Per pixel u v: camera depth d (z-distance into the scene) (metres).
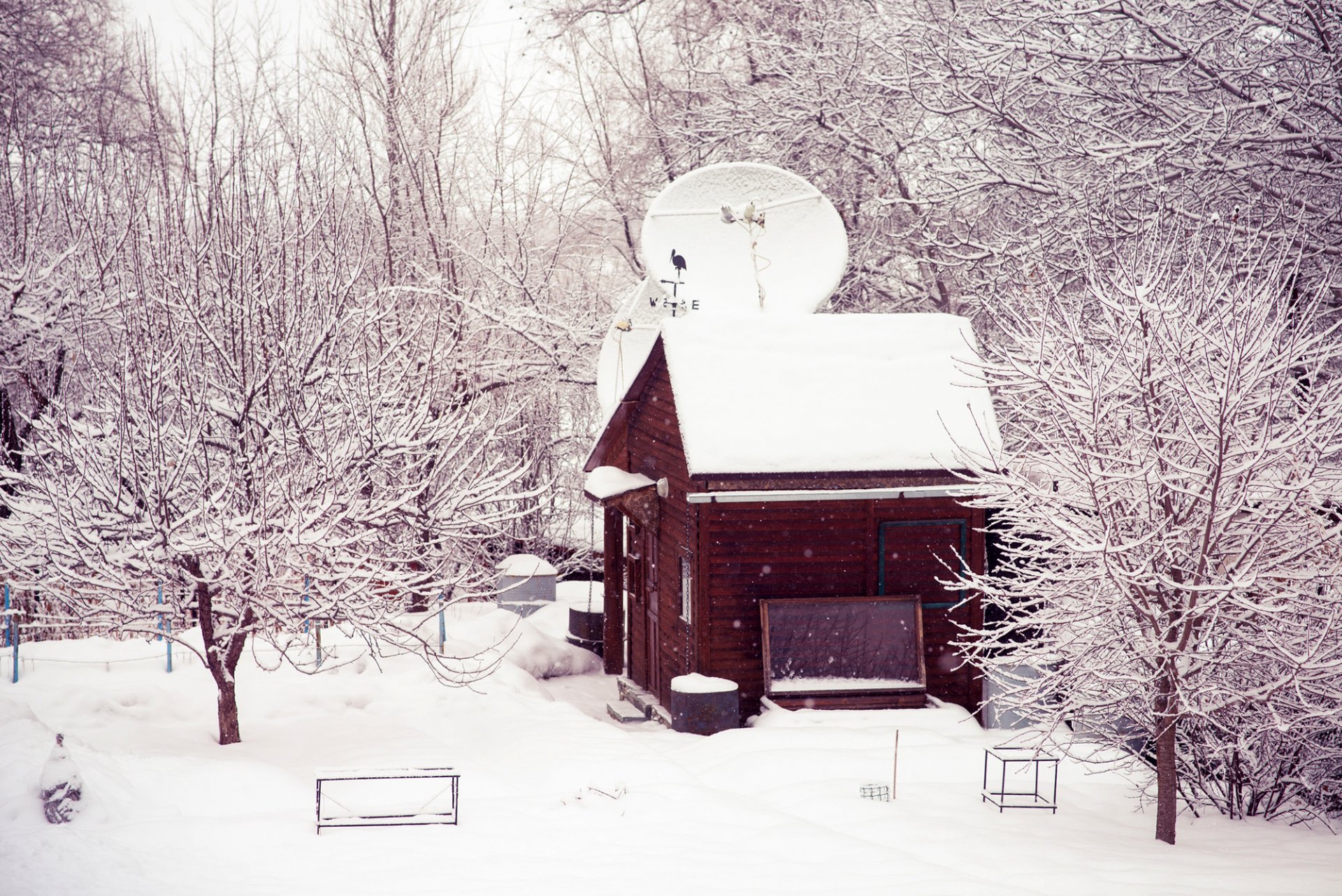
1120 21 19.62
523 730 13.67
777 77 28.73
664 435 16.77
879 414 15.32
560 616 23.11
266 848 8.99
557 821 10.01
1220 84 18.02
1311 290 16.84
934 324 16.64
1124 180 18.45
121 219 18.97
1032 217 20.86
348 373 13.45
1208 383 9.60
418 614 19.31
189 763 11.05
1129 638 9.87
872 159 26.83
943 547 15.41
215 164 15.51
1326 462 10.95
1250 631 10.11
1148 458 9.59
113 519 11.86
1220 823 10.81
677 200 19.36
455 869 8.46
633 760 12.07
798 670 14.77
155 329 13.13
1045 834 9.91
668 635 16.44
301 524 12.21
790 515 15.05
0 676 14.83
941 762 12.39
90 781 9.78
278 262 14.27
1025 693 11.52
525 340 25.20
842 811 10.47
